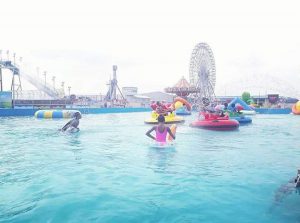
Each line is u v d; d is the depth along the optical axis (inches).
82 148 359.3
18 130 574.6
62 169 247.9
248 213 154.1
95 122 819.4
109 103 1872.5
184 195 182.2
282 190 190.4
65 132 534.6
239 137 469.7
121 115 1253.7
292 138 463.5
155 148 359.3
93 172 237.9
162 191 190.1
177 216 150.8
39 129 595.5
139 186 200.7
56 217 149.3
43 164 267.3
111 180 215.0
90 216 150.4
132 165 263.0
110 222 143.6
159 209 159.9
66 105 1491.1
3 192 187.6
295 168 252.5
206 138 453.7
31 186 200.2
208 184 205.2
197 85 1857.8
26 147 366.6
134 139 444.1
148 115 1244.5
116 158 295.3
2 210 158.4
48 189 193.5
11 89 1568.7
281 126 693.3
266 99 1919.3
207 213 154.5
